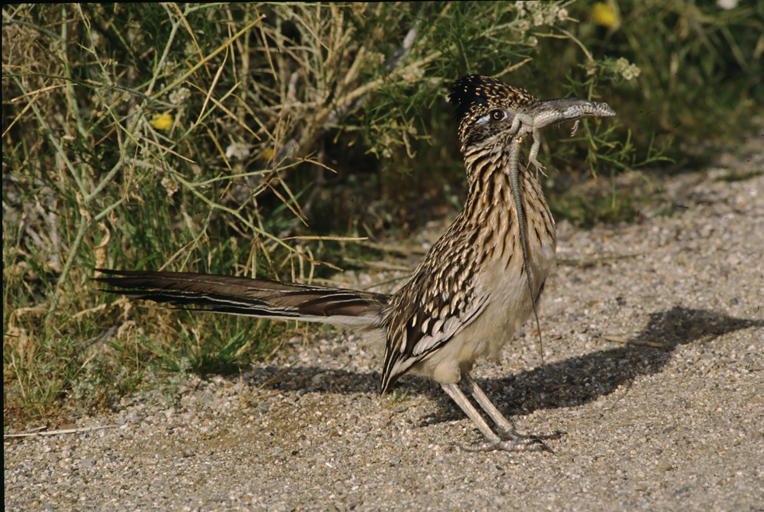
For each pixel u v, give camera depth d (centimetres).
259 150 1071
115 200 942
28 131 1013
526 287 685
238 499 639
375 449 720
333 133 1288
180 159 954
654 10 1611
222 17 979
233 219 1045
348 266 1149
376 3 1032
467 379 745
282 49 1016
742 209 1260
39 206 965
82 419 798
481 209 684
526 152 1073
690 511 555
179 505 635
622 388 787
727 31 1672
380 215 1288
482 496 612
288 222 1104
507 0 973
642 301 993
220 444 747
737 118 1633
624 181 1418
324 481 662
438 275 709
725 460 618
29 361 834
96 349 892
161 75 832
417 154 1327
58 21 932
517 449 688
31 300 992
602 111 645
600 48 1531
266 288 761
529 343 921
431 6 1038
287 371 893
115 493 662
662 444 659
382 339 790
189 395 841
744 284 1002
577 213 1300
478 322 698
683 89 1611
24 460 725
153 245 945
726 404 712
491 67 1014
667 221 1248
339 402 823
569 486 611
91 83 838
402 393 836
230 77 1029
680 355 837
